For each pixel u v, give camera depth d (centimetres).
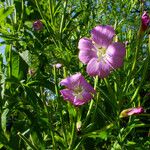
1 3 17
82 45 11
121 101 11
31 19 17
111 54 10
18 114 13
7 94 12
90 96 10
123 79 11
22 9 16
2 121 11
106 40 11
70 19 16
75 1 20
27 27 16
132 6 19
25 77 12
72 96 10
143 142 12
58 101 11
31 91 12
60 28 15
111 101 11
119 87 11
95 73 10
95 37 11
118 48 10
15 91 12
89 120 11
